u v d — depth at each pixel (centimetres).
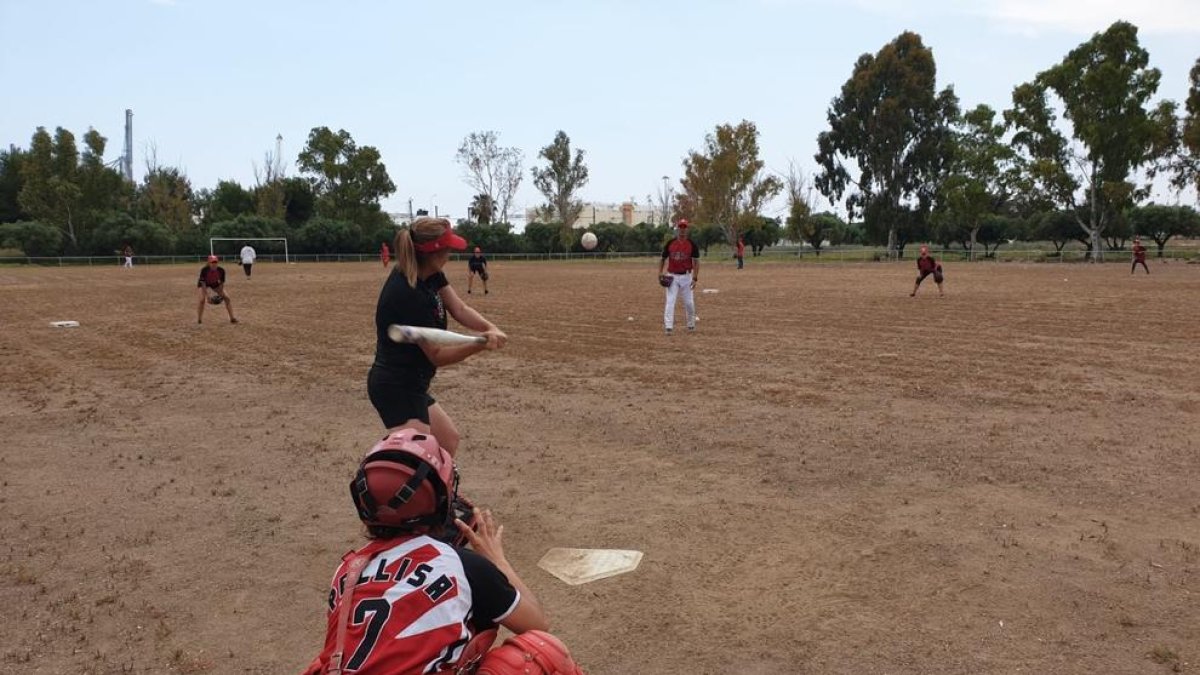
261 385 1164
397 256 452
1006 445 770
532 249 8438
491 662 236
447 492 245
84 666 413
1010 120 6538
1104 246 8075
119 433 895
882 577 492
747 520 592
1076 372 1142
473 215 10338
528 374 1211
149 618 464
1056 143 6419
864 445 782
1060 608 447
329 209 9044
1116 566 498
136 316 2200
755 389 1063
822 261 6850
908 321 1833
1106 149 6088
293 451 811
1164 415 879
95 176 7481
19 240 6688
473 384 1138
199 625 456
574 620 450
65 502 664
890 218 7712
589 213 14225
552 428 881
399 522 238
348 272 5112
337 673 221
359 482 240
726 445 795
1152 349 1352
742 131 7950
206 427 917
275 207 8681
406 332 296
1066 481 661
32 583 511
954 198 6988
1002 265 5391
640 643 424
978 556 518
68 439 872
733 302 2427
